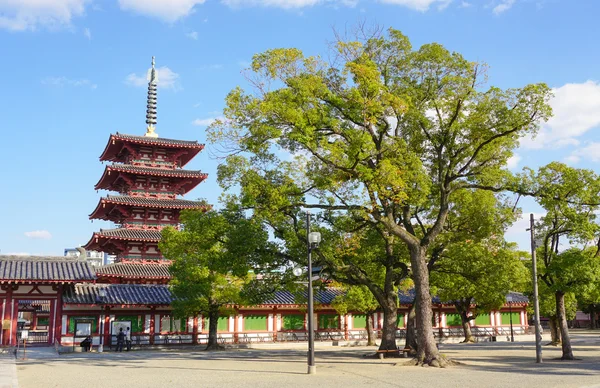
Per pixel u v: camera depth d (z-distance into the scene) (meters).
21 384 20.42
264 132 25.95
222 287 46.38
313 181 29.31
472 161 31.23
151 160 60.38
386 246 35.69
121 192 61.91
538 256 37.25
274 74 26.72
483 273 36.03
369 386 19.45
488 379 21.62
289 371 25.27
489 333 69.00
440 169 29.88
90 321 48.19
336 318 59.75
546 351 40.47
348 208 29.84
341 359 33.09
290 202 29.72
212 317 47.34
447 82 28.23
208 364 29.55
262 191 29.75
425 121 28.45
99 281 52.72
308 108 26.81
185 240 42.28
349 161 26.72
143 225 57.16
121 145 59.94
